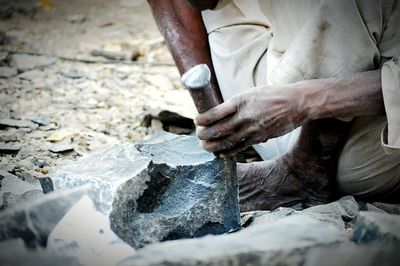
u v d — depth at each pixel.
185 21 3.15
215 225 2.55
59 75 4.62
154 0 3.21
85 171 2.39
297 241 1.97
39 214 2.08
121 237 2.28
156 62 4.97
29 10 5.86
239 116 2.42
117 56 5.01
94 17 5.93
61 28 5.61
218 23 3.09
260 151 3.24
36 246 2.04
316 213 2.71
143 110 4.10
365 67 2.57
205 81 2.34
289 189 2.93
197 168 2.51
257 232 2.06
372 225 2.04
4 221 2.03
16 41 5.20
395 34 2.58
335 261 1.91
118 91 4.42
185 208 2.48
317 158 2.83
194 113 3.86
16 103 4.13
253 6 3.06
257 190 2.95
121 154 2.51
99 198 2.28
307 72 2.59
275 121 2.46
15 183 2.83
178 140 2.72
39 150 3.51
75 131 3.79
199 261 1.83
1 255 1.91
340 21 2.50
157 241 2.39
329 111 2.51
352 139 2.76
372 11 2.51
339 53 2.54
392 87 2.46
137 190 2.35
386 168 2.81
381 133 2.61
